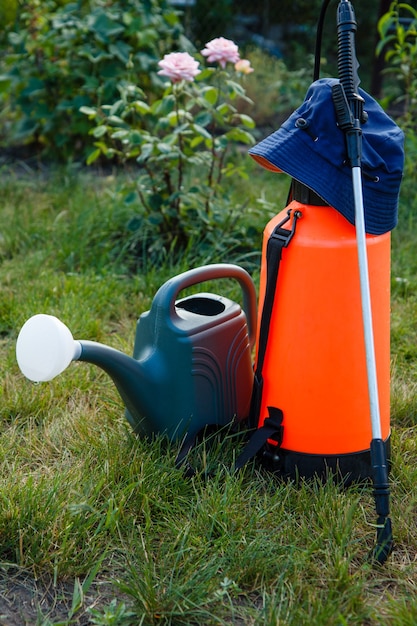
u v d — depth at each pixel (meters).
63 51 3.20
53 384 1.79
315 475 1.52
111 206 2.59
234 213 2.47
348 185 1.41
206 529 1.42
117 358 1.46
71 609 1.31
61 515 1.42
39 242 2.43
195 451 1.54
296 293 1.46
